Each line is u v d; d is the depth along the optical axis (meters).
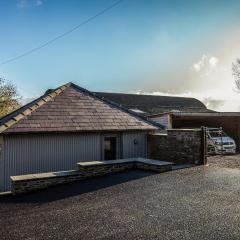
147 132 18.47
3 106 42.00
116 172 13.21
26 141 14.83
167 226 6.88
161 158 17.59
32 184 10.90
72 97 18.62
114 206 8.53
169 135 17.03
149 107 41.47
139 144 18.12
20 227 7.23
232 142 23.80
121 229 6.81
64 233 6.73
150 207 8.30
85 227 7.03
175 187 10.34
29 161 14.86
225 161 18.11
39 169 15.08
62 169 15.62
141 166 13.66
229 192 9.56
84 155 16.27
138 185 10.80
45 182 11.20
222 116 28.16
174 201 8.76
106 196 9.61
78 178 12.06
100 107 18.53
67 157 15.79
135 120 18.31
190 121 31.67
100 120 17.11
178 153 16.47
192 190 9.91
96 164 12.56
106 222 7.29
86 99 18.94
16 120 15.11
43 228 7.09
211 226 6.78
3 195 10.56
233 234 6.32
